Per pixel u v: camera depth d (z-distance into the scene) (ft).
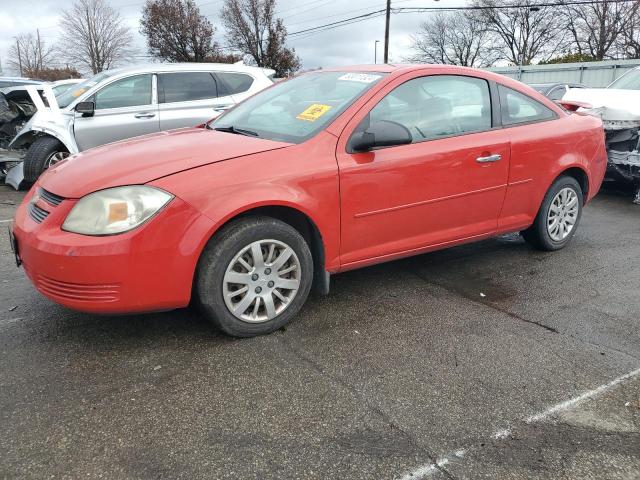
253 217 9.99
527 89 14.64
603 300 12.54
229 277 9.82
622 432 7.80
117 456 7.20
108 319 11.14
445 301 12.41
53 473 6.89
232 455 7.25
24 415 8.01
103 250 8.77
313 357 9.80
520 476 6.93
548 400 8.56
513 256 15.58
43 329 10.71
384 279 13.73
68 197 9.25
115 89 23.90
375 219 11.43
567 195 15.49
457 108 12.82
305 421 7.97
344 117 11.12
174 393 8.62
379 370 9.39
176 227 9.14
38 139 24.21
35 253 9.09
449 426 7.89
